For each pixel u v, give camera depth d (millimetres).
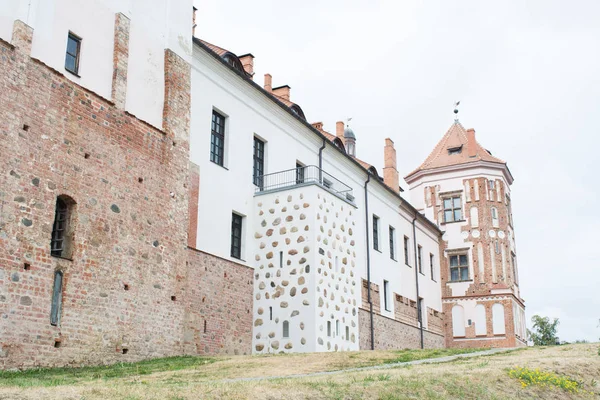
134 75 19766
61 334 15797
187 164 21438
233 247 24438
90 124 17719
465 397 12625
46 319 15469
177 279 20141
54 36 17141
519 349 20312
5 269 14680
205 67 23734
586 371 15984
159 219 19750
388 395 11727
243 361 16984
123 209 18359
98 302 16984
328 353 18609
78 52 18000
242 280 24109
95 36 18562
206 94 23641
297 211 24812
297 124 29578
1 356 14281
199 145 22844
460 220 45875
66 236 16656
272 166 27375
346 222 27094
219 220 23312
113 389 10234
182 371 15164
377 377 13008
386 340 34844
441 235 46219
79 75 17797
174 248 20219
